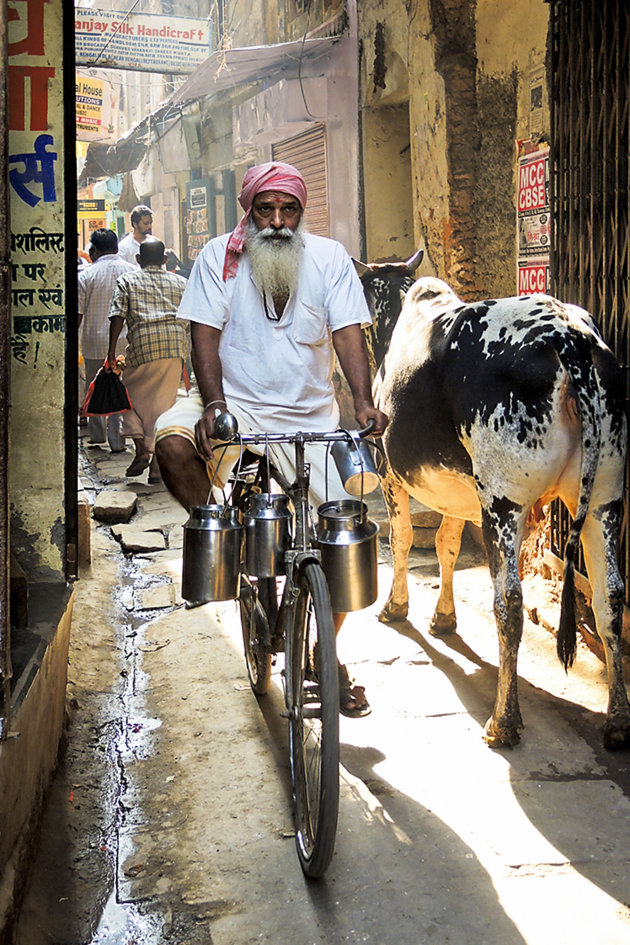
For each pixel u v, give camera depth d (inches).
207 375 131.2
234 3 520.4
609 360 134.6
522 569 211.0
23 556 148.8
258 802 127.3
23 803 105.7
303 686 118.2
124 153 764.0
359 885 109.9
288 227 129.9
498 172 242.1
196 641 183.3
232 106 520.1
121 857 116.4
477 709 152.5
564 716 149.3
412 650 176.7
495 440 132.7
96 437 394.9
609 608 136.4
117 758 140.8
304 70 379.2
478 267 256.5
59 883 110.6
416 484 163.8
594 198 164.1
